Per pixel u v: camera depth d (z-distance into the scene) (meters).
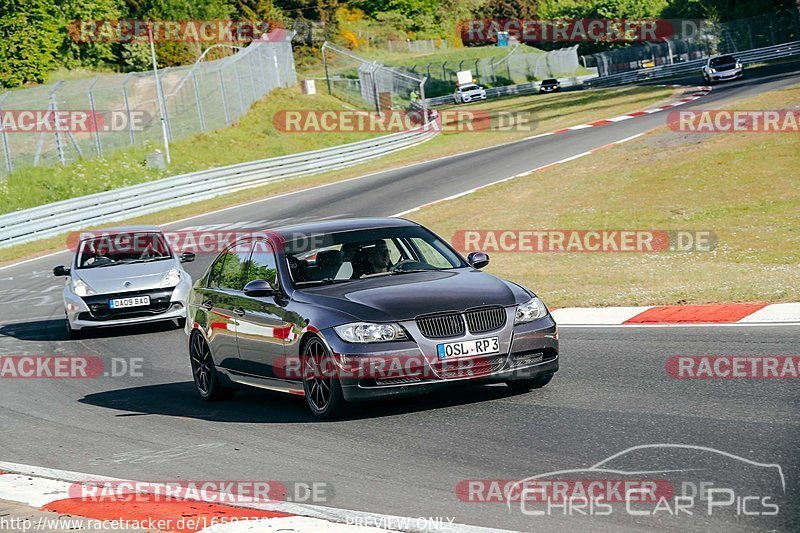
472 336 27.56
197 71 180.00
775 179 83.88
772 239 66.75
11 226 106.31
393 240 32.41
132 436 30.12
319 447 25.70
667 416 25.16
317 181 136.50
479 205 92.88
